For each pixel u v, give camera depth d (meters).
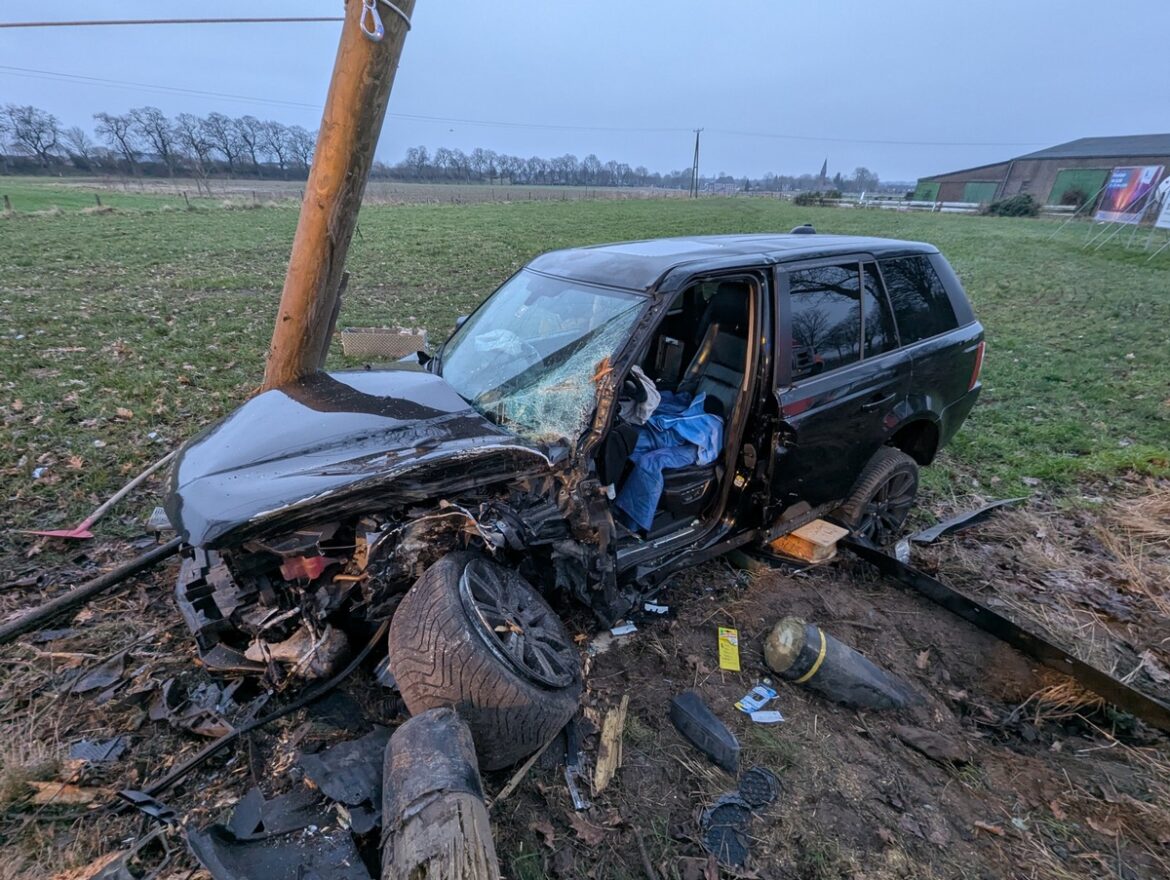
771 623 3.51
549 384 2.99
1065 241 23.08
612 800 2.45
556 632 2.66
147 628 3.14
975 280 15.45
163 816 2.19
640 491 3.27
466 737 2.05
